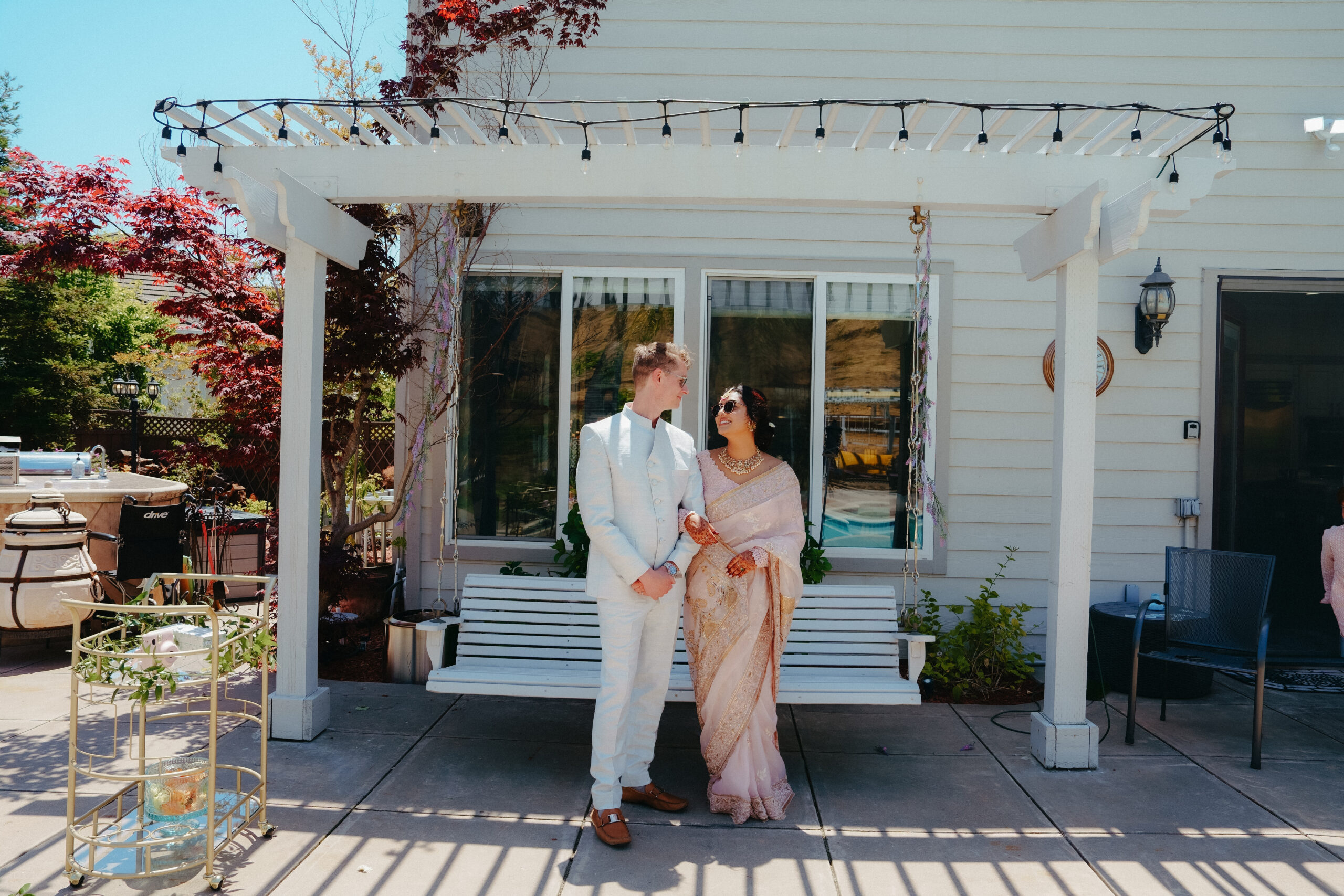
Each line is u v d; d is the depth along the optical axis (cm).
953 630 497
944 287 536
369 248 498
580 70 535
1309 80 535
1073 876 271
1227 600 397
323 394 520
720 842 290
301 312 373
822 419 539
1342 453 555
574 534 484
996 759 373
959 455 539
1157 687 472
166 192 514
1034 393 538
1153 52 534
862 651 393
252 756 358
